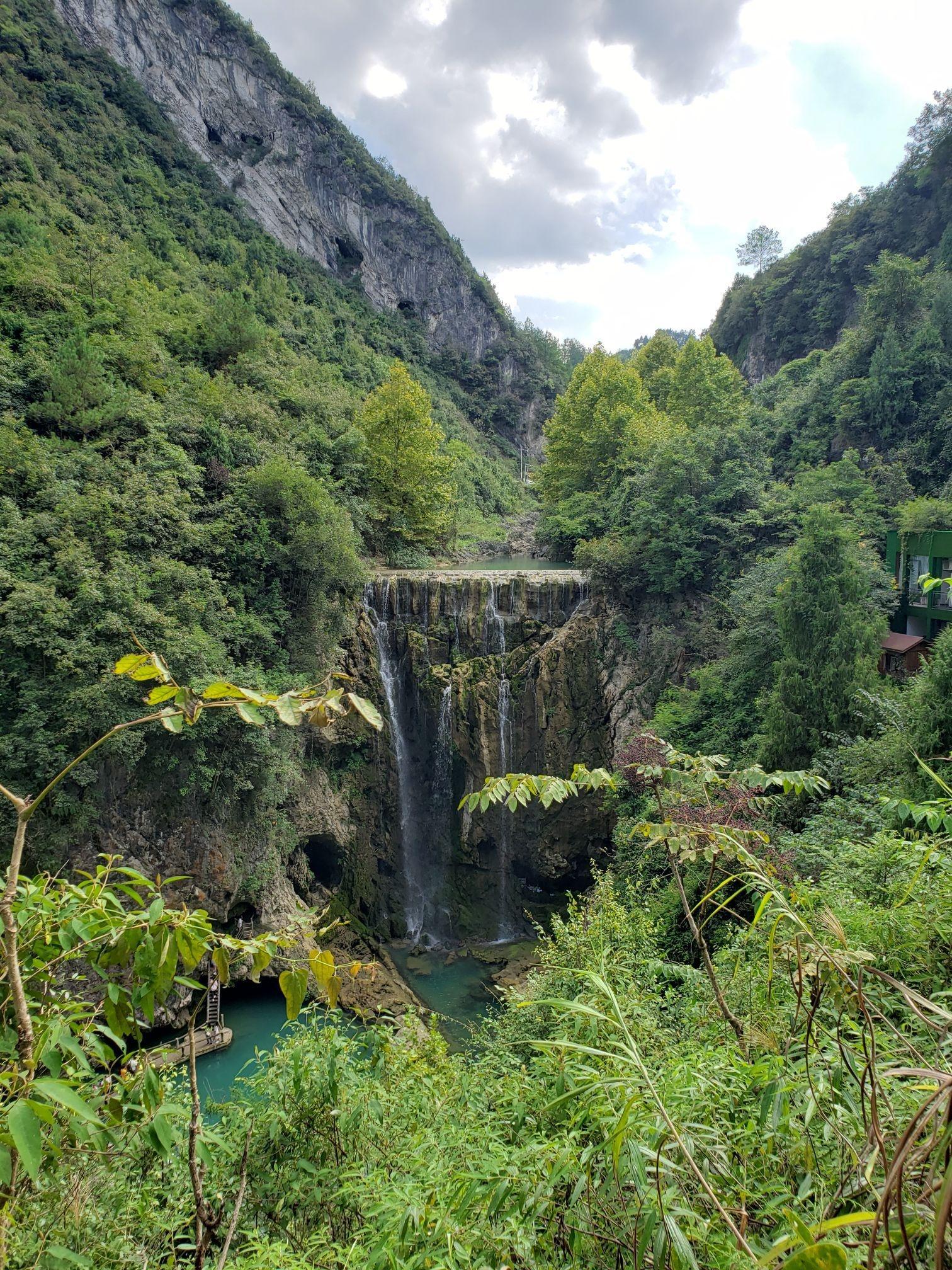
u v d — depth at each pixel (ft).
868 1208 8.12
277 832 68.23
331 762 77.36
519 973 66.33
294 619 74.08
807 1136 9.36
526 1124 13.65
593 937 33.24
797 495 80.07
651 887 50.49
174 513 64.54
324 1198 15.47
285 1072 18.56
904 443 94.68
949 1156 4.99
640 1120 8.87
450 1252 9.25
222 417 87.25
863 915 18.02
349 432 101.45
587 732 80.33
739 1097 11.39
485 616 84.58
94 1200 13.06
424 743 83.41
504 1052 24.82
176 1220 14.48
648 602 82.23
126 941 9.53
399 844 81.20
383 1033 20.10
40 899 9.87
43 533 58.08
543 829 78.84
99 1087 11.16
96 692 51.67
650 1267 8.96
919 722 37.35
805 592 53.93
